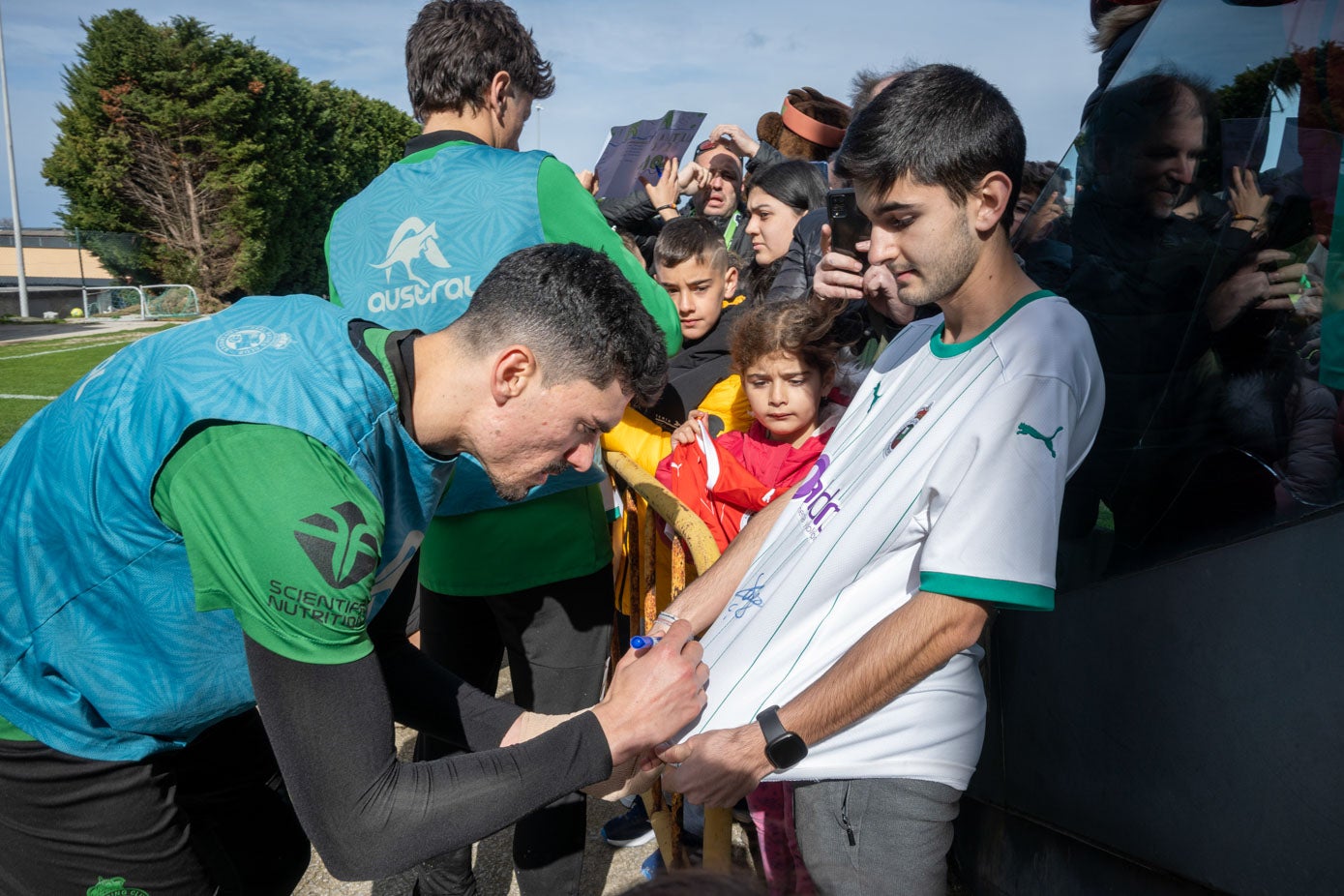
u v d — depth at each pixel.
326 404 1.30
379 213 2.05
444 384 1.38
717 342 2.65
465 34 2.09
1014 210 1.31
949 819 1.37
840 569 1.35
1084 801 1.64
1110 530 1.57
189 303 27.64
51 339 19.38
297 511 1.21
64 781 1.43
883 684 1.22
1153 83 1.58
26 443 1.44
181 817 1.55
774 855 1.68
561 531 2.09
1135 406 1.52
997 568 1.15
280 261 30.00
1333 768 1.20
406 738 3.06
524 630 2.17
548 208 1.98
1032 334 1.24
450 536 2.11
